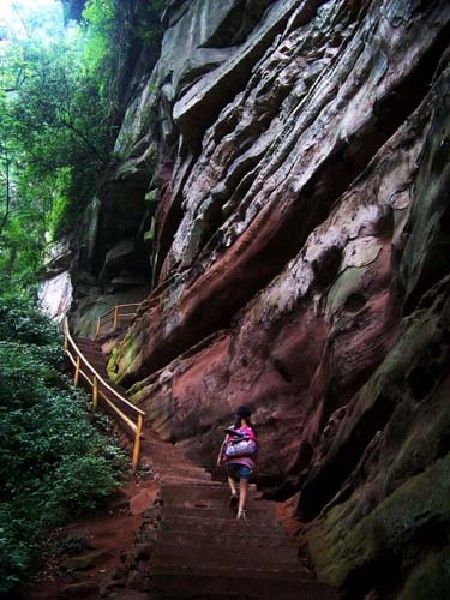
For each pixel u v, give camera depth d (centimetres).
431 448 399
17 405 1023
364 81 802
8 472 834
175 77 1554
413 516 366
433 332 458
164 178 1672
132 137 1939
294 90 1067
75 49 2300
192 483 838
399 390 492
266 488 805
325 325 757
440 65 626
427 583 324
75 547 612
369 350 632
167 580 444
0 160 2352
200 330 1194
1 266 2441
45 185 2511
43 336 1581
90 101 2109
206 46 1520
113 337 1859
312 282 822
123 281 2136
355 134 786
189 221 1349
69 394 1220
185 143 1495
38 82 2044
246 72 1255
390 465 455
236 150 1202
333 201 857
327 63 999
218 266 1082
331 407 664
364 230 744
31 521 694
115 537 653
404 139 705
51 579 550
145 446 1050
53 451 883
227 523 607
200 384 1079
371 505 461
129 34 2103
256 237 981
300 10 1120
